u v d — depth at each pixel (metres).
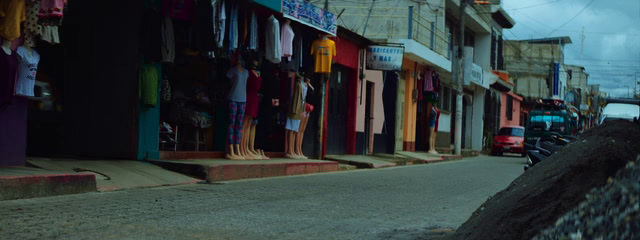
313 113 17.06
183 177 10.67
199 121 12.63
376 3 24.48
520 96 49.19
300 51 14.98
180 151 12.36
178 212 6.93
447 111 31.00
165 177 10.34
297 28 14.82
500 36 41.88
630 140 4.10
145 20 11.10
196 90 12.79
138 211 6.84
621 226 2.26
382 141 22.53
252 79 13.57
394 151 22.70
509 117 45.06
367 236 5.91
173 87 12.60
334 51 16.06
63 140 11.74
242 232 5.86
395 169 17.09
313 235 5.86
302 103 15.21
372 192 10.15
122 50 11.36
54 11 8.22
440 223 6.96
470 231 4.37
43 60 11.43
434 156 24.88
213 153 13.13
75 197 7.81
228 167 11.36
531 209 3.87
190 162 11.35
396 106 22.80
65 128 11.75
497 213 4.18
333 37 17.81
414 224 6.82
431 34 26.16
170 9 11.13
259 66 13.99
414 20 23.81
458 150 27.27
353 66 19.70
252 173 12.16
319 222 6.69
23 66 8.70
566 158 4.26
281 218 6.86
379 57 19.92
